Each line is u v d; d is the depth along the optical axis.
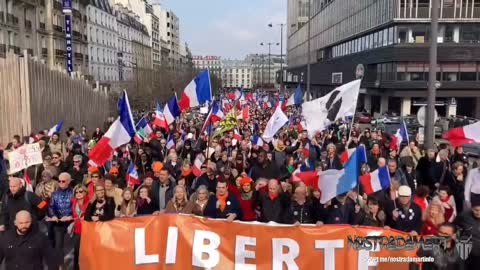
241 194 8.49
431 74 12.91
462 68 49.25
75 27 62.75
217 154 13.14
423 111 14.05
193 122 28.86
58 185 8.48
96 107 35.34
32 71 20.05
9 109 18.97
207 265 6.52
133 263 6.53
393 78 50.50
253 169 11.42
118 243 6.55
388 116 45.62
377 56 54.97
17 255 5.85
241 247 6.53
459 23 48.88
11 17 43.84
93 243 6.55
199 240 6.54
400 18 49.28
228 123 18.02
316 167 11.01
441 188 8.01
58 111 24.39
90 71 69.81
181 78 70.19
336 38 78.12
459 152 11.56
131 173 10.55
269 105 43.31
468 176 8.53
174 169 11.88
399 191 7.24
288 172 11.91
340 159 10.25
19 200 7.67
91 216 7.71
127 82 62.75
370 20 58.88
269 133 15.80
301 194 7.52
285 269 6.51
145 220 6.60
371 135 16.23
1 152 11.52
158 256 6.55
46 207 8.16
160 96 58.00
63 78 25.56
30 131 19.44
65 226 8.19
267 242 6.52
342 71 71.06
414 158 12.76
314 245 6.50
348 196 7.55
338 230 6.50
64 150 14.16
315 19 97.19
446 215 7.77
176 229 6.57
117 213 8.10
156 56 128.88
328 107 10.70
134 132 10.79
